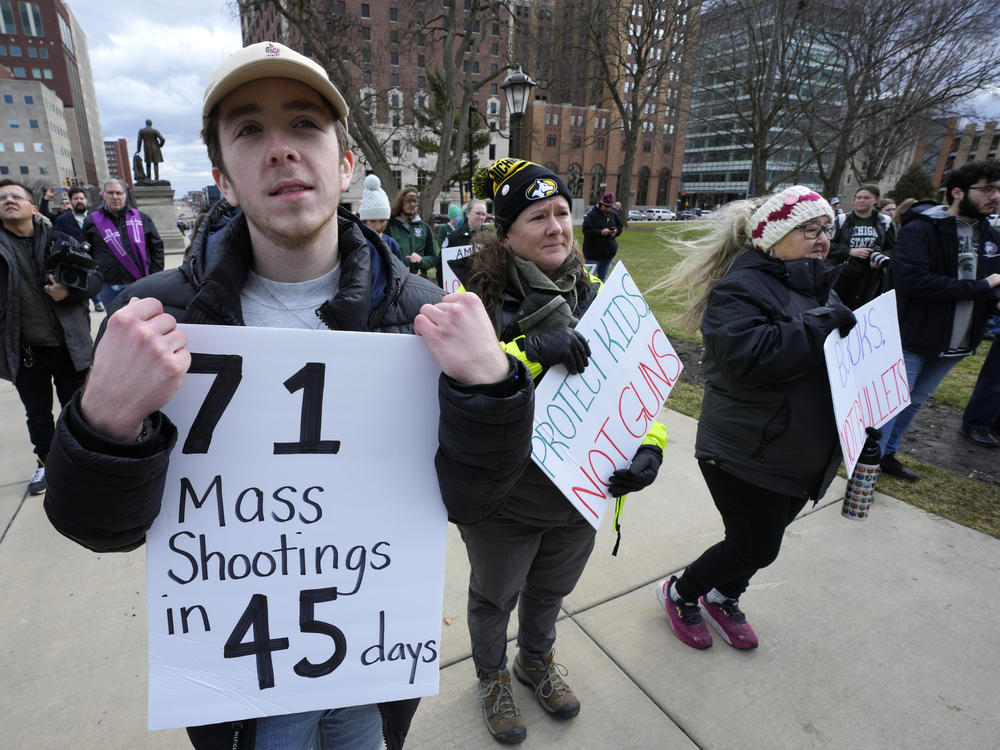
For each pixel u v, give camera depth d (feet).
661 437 5.30
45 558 8.20
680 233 7.16
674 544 8.93
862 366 6.62
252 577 3.09
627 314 5.22
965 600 7.77
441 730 5.66
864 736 5.75
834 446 5.81
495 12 63.87
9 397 15.12
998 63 59.93
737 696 6.19
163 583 2.97
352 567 3.22
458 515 3.21
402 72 117.08
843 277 17.26
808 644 6.95
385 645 3.31
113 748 5.34
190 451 2.92
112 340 2.33
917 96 65.92
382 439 3.18
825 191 81.35
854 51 64.85
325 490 3.14
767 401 5.71
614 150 206.69
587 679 6.37
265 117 2.89
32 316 9.45
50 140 251.19
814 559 8.61
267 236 3.08
